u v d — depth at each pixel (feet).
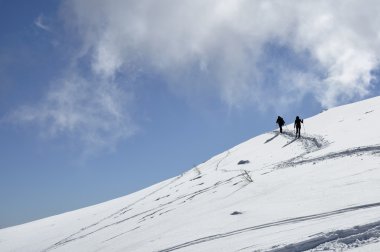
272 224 45.65
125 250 62.03
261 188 71.00
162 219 78.64
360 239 32.35
